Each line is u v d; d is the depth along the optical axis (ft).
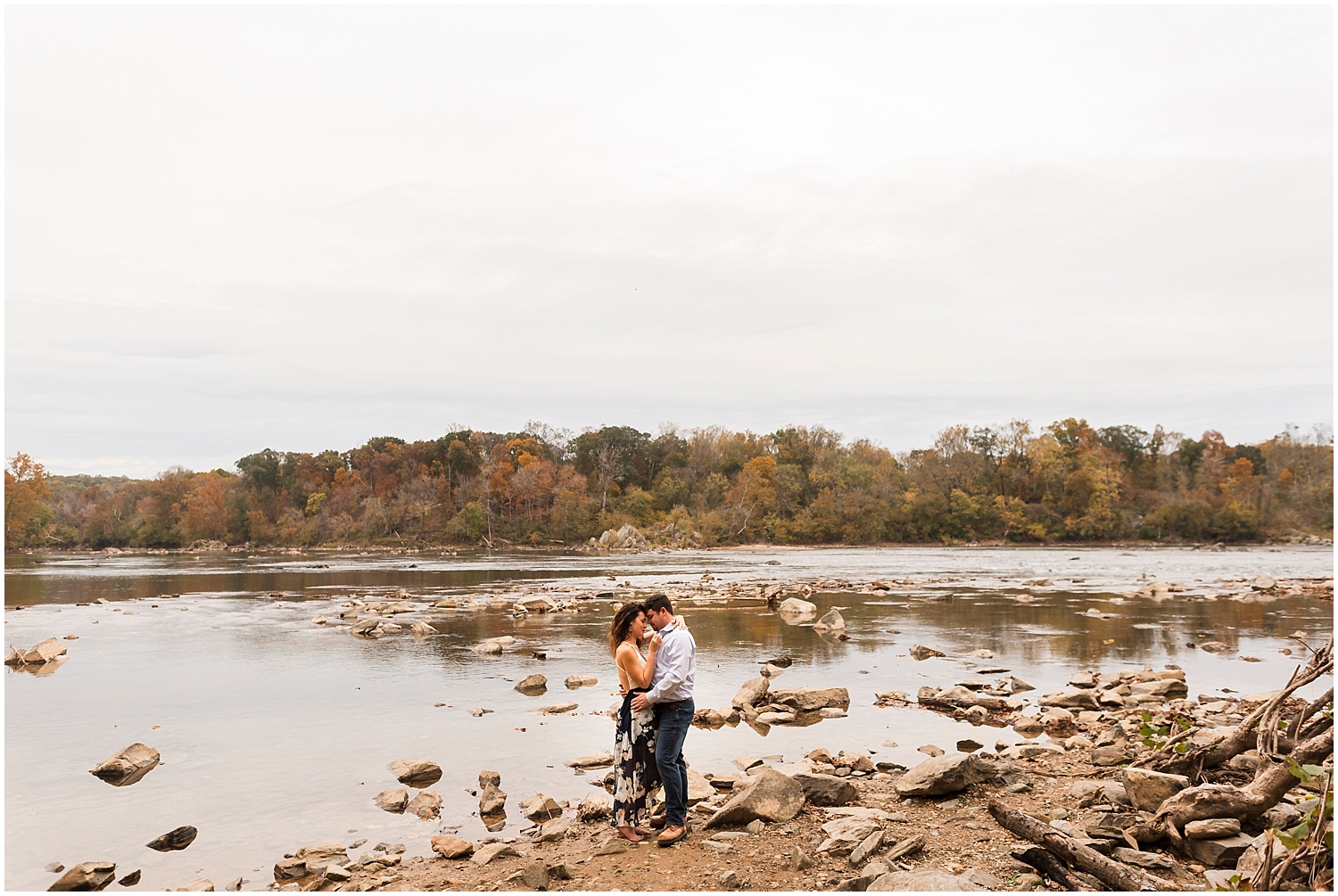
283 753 36.32
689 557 269.23
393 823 27.50
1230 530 379.96
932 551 331.98
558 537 398.83
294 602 107.76
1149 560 240.53
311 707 45.62
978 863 20.98
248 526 422.41
